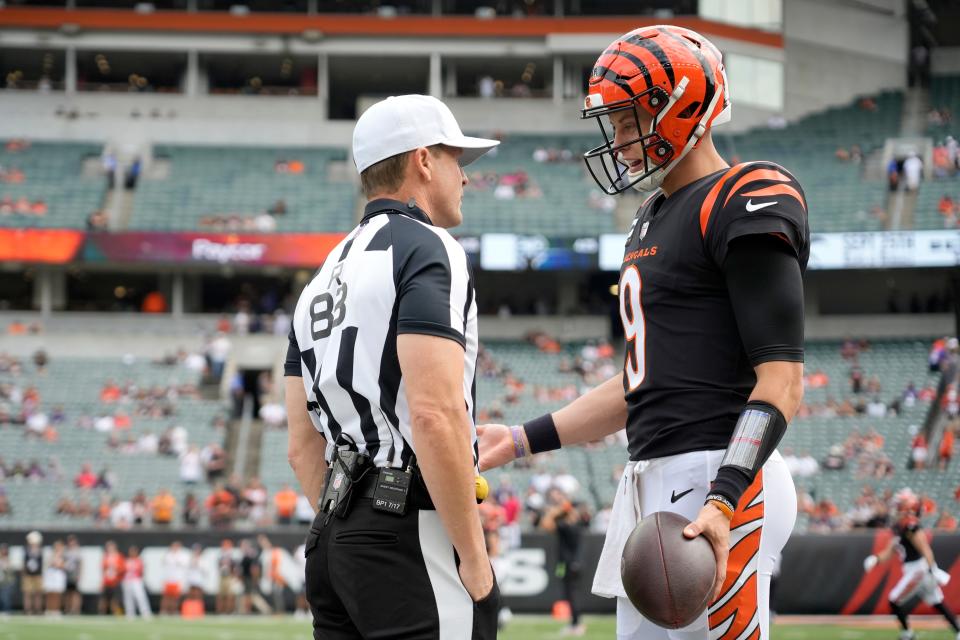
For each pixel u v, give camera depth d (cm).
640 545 985
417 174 1116
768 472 1103
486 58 13375
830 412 9650
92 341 10900
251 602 6700
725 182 1075
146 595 6688
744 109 13162
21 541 6694
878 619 5956
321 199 12250
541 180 12481
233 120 13050
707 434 1080
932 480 8644
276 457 9181
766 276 1020
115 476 8600
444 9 13950
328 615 1072
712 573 967
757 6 13338
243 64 13612
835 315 11506
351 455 1053
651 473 1111
